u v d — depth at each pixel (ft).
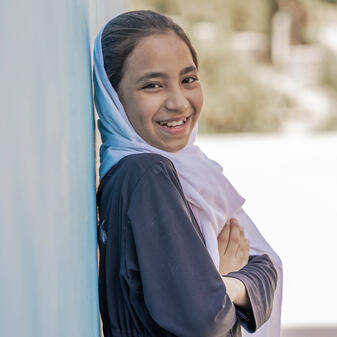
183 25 46.75
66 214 3.43
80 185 4.16
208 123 45.29
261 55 50.80
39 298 2.59
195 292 4.33
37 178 2.59
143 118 4.98
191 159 5.46
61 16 3.58
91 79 5.59
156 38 4.94
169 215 4.45
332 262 18.38
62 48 3.56
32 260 2.46
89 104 5.18
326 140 41.65
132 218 4.42
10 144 2.16
